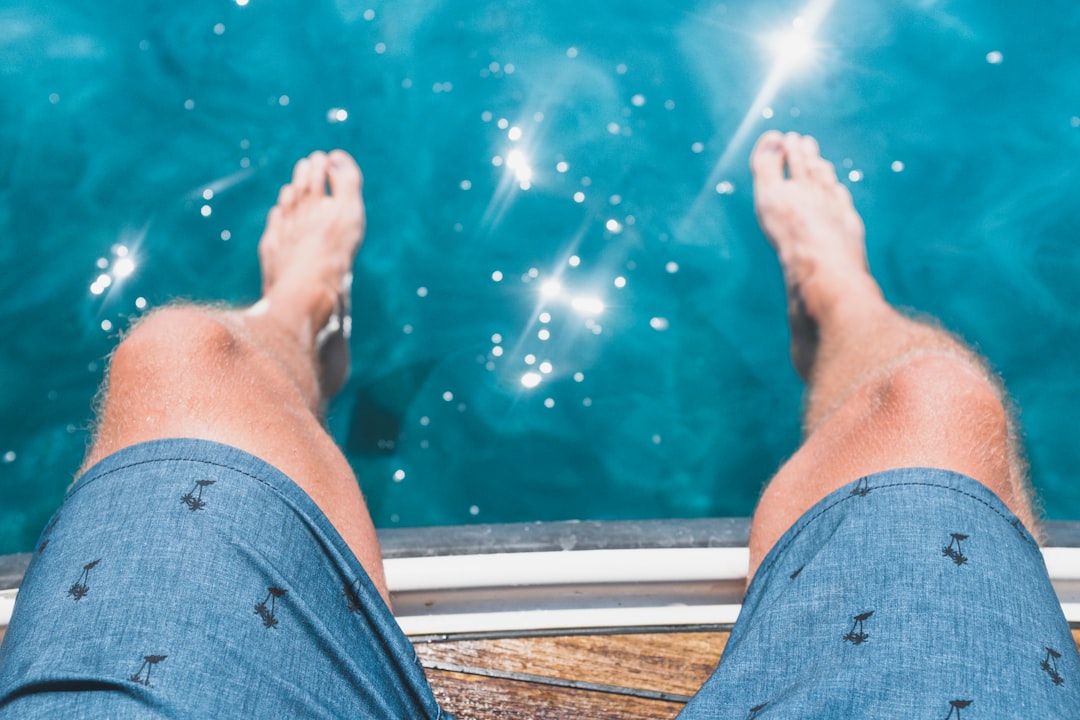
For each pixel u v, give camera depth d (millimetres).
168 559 837
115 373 1036
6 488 1567
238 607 830
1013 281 1677
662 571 1214
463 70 1836
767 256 1745
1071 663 831
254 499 899
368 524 1048
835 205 1738
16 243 1692
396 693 911
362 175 1798
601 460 1627
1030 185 1734
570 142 1788
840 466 1040
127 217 1732
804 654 860
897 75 1825
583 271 1720
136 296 1683
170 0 1863
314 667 839
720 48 1845
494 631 1209
